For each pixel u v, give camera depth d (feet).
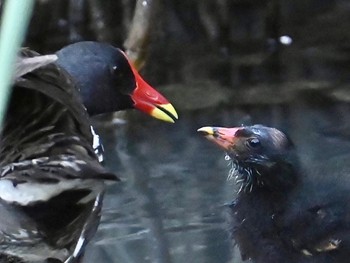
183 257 31.91
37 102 20.34
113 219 35.12
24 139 20.07
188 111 46.91
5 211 18.94
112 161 41.29
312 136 42.78
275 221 30.30
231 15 54.34
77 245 20.92
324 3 54.85
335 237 29.71
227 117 46.32
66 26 53.11
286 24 54.65
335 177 31.73
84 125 20.58
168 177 39.19
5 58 9.12
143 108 32.65
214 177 38.78
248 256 31.17
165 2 53.26
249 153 30.71
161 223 34.65
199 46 53.57
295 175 30.58
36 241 19.48
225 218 34.63
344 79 49.85
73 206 19.56
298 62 52.01
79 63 31.37
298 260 30.17
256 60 52.49
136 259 31.76
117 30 53.72
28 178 19.07
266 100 47.96
